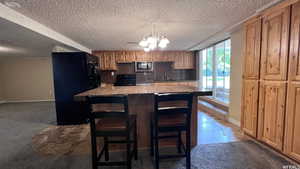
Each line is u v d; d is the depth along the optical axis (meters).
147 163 1.94
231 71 3.29
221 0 1.91
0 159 2.06
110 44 4.41
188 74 6.18
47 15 2.26
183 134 2.29
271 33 1.97
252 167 1.80
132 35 3.43
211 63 4.87
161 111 1.64
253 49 2.29
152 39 2.43
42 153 2.20
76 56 3.40
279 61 1.87
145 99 2.24
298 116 1.70
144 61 5.60
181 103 2.27
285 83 1.81
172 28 2.99
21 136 2.81
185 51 5.79
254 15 2.35
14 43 3.48
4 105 5.70
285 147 1.85
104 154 2.17
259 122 2.22
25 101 6.46
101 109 2.26
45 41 3.28
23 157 2.10
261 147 2.25
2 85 6.34
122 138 2.27
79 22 2.58
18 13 2.16
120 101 1.55
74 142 2.55
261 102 2.17
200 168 1.81
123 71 5.88
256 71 2.24
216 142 2.44
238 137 2.61
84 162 1.97
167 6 2.04
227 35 3.47
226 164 1.87
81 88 3.44
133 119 1.90
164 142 2.30
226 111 3.79
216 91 4.54
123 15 2.31
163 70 6.05
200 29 3.09
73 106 3.46
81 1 1.85
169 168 1.83
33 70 6.45
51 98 6.59
